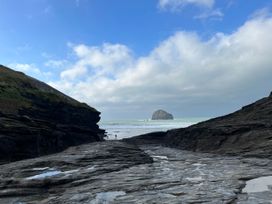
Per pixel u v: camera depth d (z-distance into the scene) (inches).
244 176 1212.5
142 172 1408.7
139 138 3902.6
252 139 2085.4
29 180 1311.5
